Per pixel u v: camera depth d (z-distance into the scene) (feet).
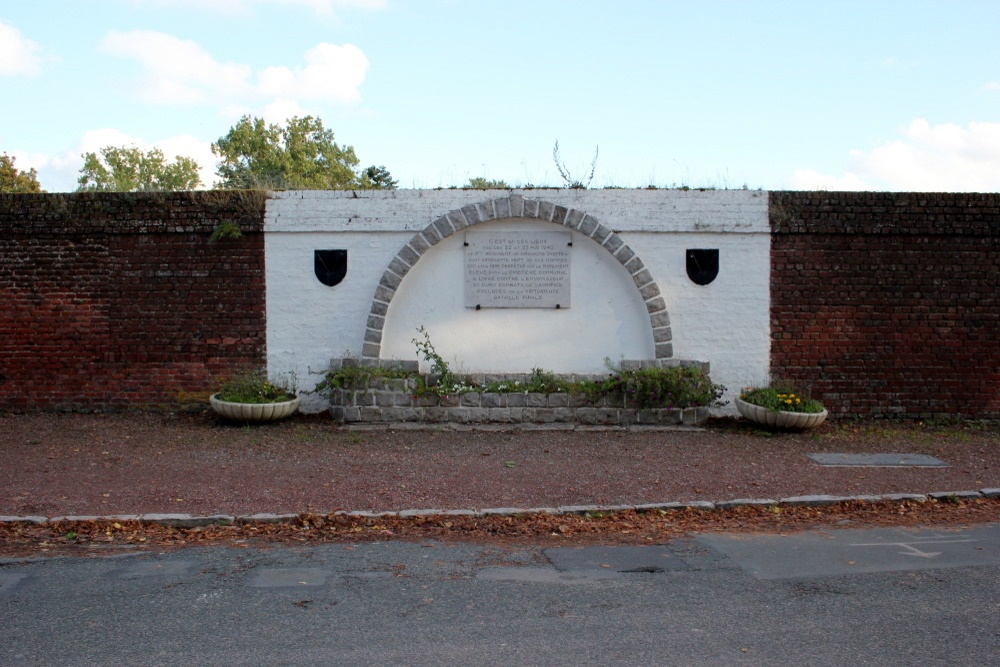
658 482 29.45
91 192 41.19
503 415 39.60
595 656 14.94
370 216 40.96
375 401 39.45
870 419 41.57
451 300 40.96
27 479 28.53
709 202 41.09
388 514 24.90
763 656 14.97
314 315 41.24
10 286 41.24
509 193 41.06
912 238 41.55
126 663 14.51
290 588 18.60
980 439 37.99
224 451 33.50
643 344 41.01
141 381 41.32
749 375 41.34
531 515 25.40
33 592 18.24
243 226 40.98
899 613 17.19
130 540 22.67
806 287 41.34
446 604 17.62
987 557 21.49
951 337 41.81
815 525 25.14
